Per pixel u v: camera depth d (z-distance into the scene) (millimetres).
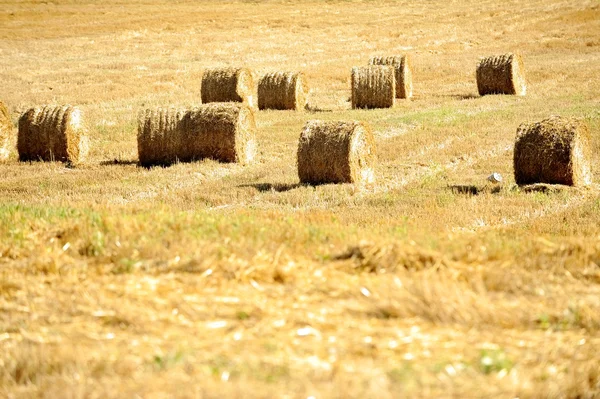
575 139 61969
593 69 147625
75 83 133625
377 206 55344
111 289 25609
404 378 18156
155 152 76875
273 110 113375
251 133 77500
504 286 25344
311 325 21938
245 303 23922
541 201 56812
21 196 60938
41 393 18516
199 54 171750
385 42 191750
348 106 117625
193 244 29547
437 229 42312
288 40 192500
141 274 27531
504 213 53156
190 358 19594
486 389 17672
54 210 38031
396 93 125125
